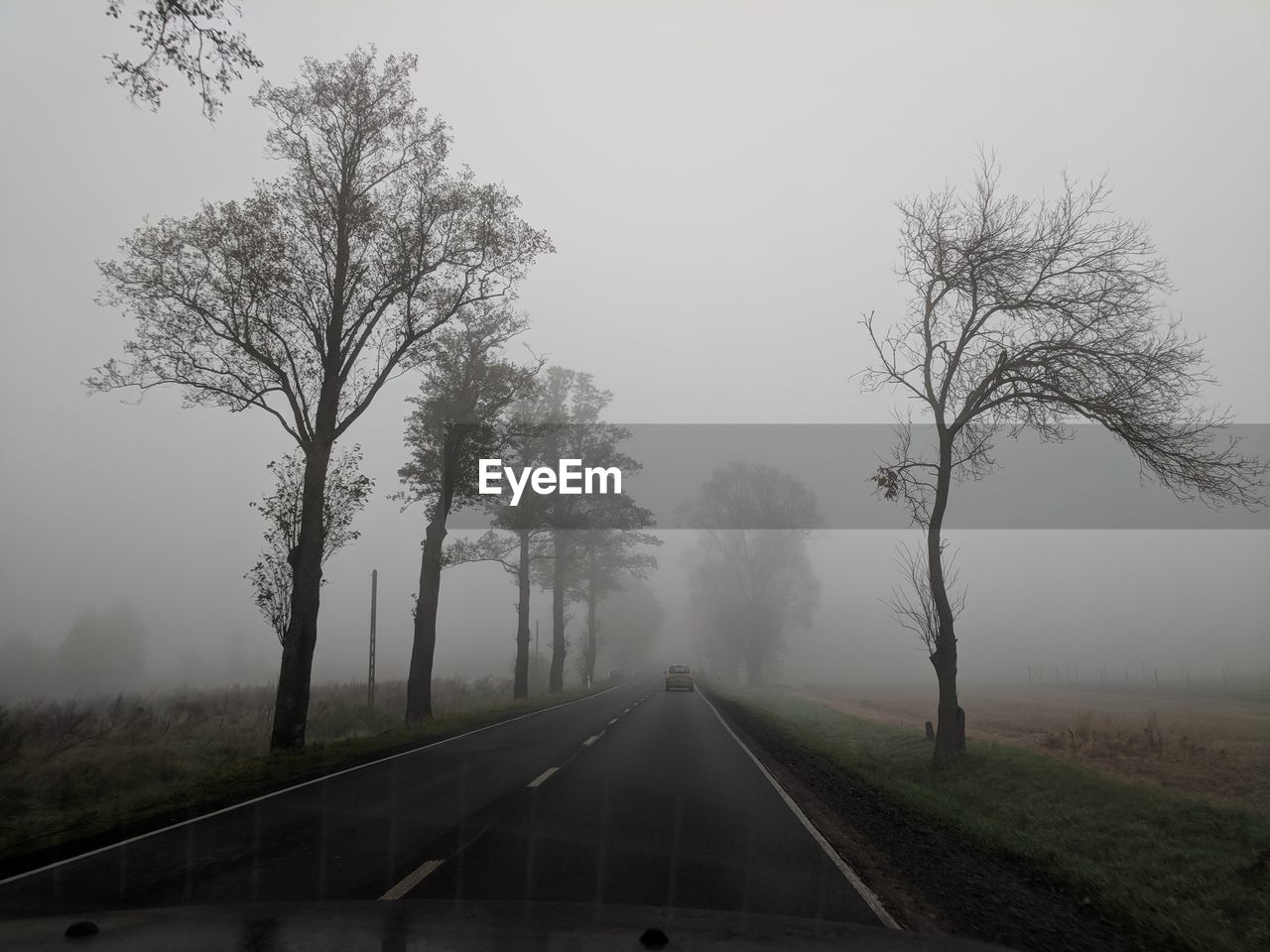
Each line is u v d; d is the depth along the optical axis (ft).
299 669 57.98
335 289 64.13
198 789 40.29
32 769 47.70
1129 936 19.83
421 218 64.90
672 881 23.34
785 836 29.99
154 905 20.43
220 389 61.57
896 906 21.50
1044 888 24.23
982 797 40.86
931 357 54.13
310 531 60.13
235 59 32.96
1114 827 32.99
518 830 30.09
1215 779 45.93
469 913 19.27
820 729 82.33
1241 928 21.57
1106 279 49.26
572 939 17.02
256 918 18.62
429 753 55.62
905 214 54.65
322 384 63.52
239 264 59.21
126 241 57.26
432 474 91.50
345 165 65.21
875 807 37.01
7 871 24.71
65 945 16.43
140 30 31.78
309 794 38.50
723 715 96.43
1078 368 48.26
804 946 17.06
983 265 50.93
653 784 41.75
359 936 17.08
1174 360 46.42
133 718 73.87
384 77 65.87
